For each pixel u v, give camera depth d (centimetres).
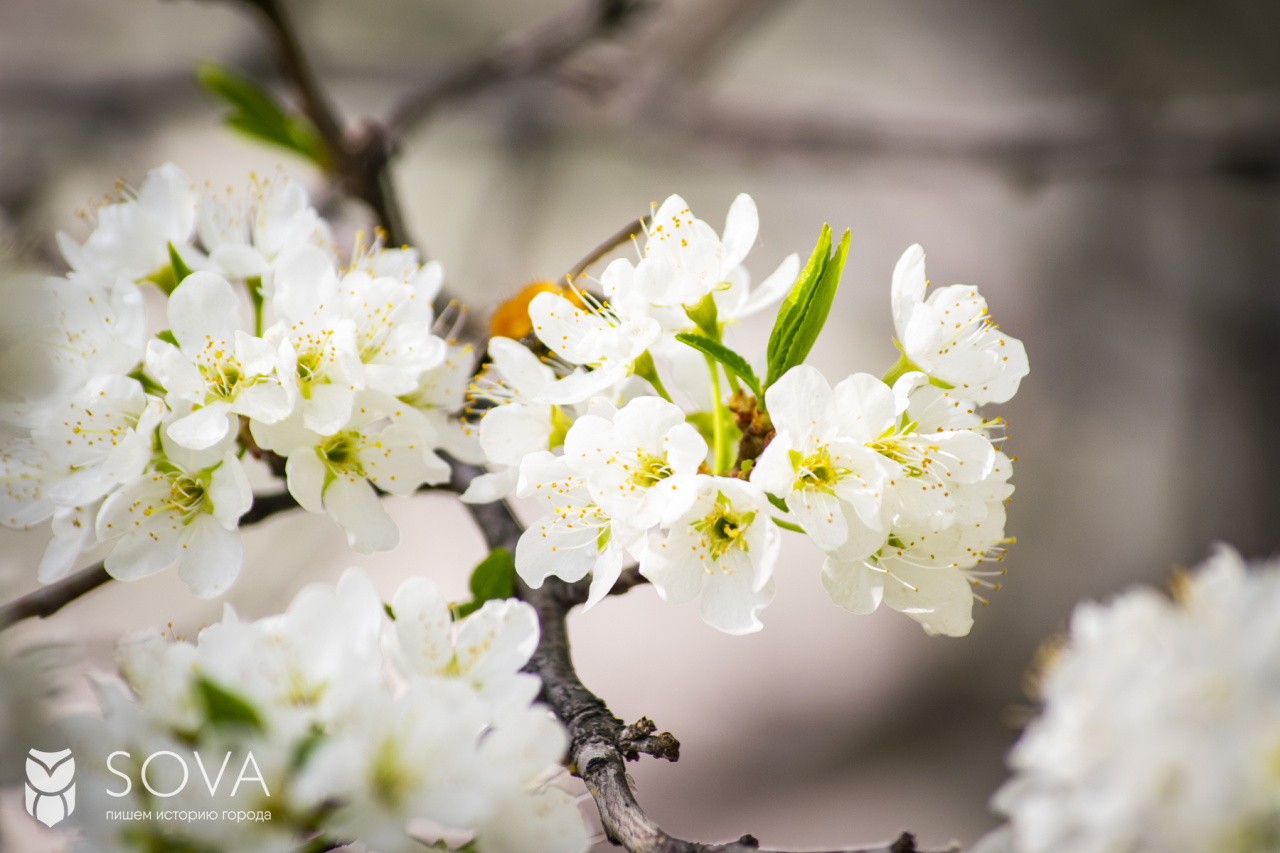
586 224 146
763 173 128
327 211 71
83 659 58
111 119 114
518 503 105
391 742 53
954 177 117
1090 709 61
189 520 57
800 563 145
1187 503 144
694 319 57
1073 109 112
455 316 66
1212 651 61
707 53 116
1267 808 60
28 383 56
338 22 143
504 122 127
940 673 141
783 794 130
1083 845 60
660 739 56
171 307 56
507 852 54
